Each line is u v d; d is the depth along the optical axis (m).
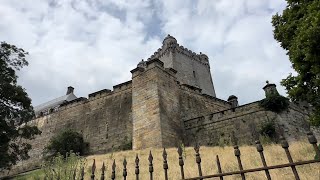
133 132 28.03
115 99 35.81
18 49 26.17
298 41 11.04
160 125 26.14
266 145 19.02
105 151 31.62
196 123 29.28
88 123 36.22
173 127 28.06
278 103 24.97
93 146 33.28
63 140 32.97
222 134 27.02
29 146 26.97
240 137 25.69
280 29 13.44
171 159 16.91
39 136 40.47
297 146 15.09
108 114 34.94
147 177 12.01
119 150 30.11
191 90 35.81
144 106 28.61
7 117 24.66
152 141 25.86
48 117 42.25
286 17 13.55
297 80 12.30
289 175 8.95
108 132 33.09
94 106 37.56
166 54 50.44
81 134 35.59
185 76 48.06
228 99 43.06
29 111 26.27
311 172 8.98
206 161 13.98
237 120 26.80
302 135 24.67
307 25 10.89
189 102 33.91
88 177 13.46
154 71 29.95
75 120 38.34
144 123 27.55
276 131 23.80
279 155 13.02
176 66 47.84
